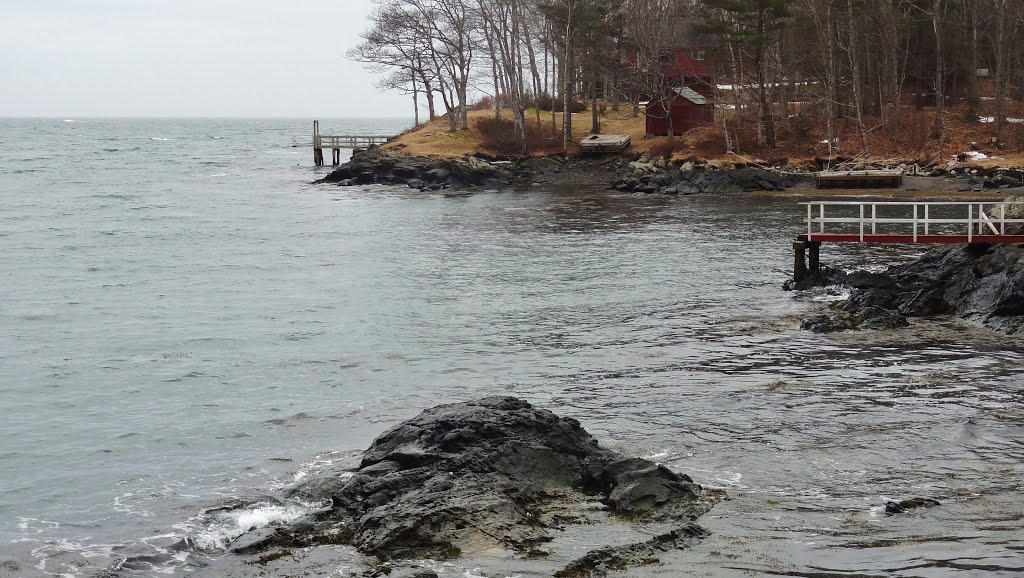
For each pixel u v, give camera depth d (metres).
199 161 113.06
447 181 73.81
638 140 81.62
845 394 20.16
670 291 31.89
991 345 23.81
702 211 54.22
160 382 22.67
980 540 12.91
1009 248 27.86
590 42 84.88
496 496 14.15
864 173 61.66
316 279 35.88
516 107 82.44
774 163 68.62
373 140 98.88
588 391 21.05
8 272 37.84
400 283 34.69
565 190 69.06
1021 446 16.84
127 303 31.84
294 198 67.62
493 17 92.62
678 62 83.81
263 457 17.64
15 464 17.50
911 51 79.94
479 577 12.30
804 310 28.41
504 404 16.78
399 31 92.50
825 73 76.69
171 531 14.48
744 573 12.18
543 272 36.22
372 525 13.66
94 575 13.21
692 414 19.16
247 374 23.25
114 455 17.91
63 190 74.38
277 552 13.40
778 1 69.31
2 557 13.76
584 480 15.09
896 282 29.78
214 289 34.19
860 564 12.30
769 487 15.27
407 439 16.08
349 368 23.61
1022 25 75.62
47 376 23.23
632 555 12.74
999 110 69.94
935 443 17.11
